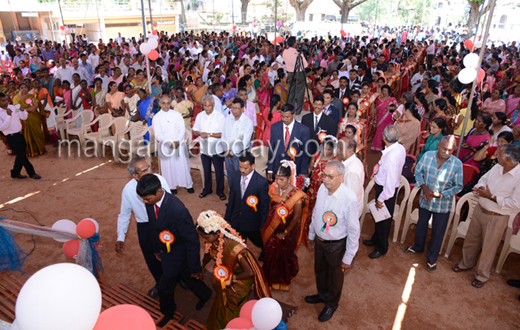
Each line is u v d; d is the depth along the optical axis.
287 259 3.67
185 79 9.92
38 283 1.19
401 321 3.39
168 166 5.86
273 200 3.50
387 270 4.14
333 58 13.39
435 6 50.44
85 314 1.23
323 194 3.10
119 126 7.53
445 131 5.39
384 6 53.62
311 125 5.27
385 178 3.91
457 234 4.26
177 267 3.04
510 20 32.44
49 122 8.08
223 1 44.50
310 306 3.59
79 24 30.11
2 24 29.36
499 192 3.51
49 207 5.62
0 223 2.65
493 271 4.11
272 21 39.19
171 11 34.62
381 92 7.57
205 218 2.56
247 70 9.53
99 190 6.20
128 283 3.98
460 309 3.54
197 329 3.16
